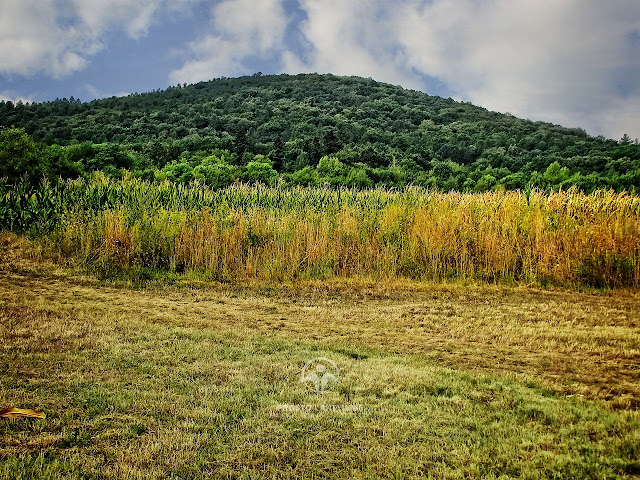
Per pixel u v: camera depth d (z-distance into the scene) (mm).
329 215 12539
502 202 12367
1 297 8359
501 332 7219
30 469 3529
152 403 4605
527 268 10906
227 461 3732
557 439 4062
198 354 5980
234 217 12125
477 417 4438
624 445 3936
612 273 10406
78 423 4211
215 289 9984
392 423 4316
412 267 11328
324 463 3717
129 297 9047
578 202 11734
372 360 5938
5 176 17906
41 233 12820
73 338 6414
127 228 11789
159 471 3578
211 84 137000
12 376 5066
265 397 4797
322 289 10133
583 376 5508
